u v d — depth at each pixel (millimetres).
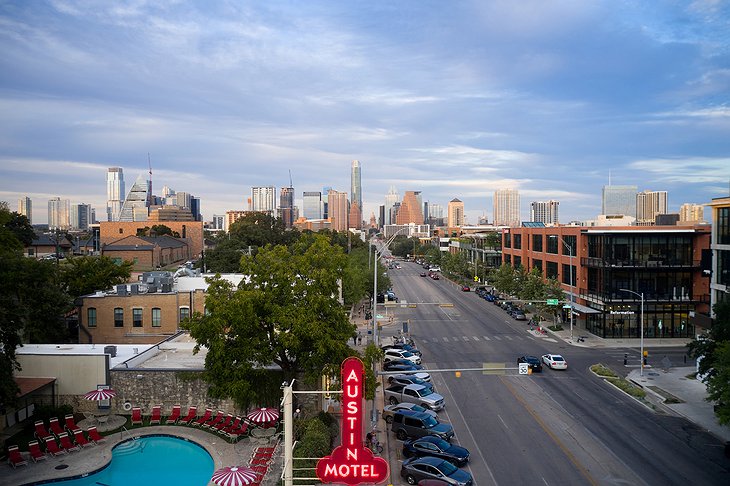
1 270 44469
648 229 64062
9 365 29734
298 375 35406
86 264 62094
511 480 26453
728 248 46750
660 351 56750
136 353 40469
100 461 28875
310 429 30266
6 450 30000
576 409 37375
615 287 63969
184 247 155250
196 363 38344
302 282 34219
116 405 35812
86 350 39562
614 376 45562
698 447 30484
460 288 116062
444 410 37281
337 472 19578
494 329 69250
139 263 124438
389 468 28609
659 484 25875
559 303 66938
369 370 32719
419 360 49906
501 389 42531
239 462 28766
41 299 46812
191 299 50844
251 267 34875
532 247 92625
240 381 32094
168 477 27812
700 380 44188
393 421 33125
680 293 64438
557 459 28922
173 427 33719
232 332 33969
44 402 35656
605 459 28859
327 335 32719
